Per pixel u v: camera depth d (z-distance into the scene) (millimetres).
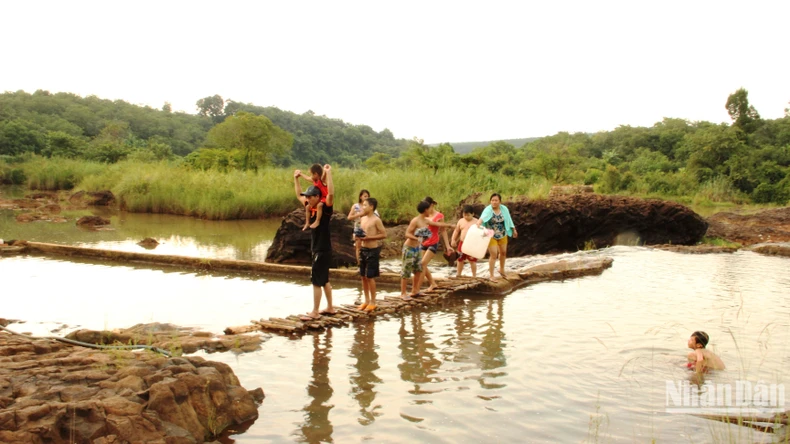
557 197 17719
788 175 38312
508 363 6391
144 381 4719
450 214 21000
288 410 5168
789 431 4574
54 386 4543
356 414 5070
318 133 134125
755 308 8922
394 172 25422
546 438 4574
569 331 7676
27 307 9141
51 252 14625
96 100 119438
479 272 12031
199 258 12930
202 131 117938
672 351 6754
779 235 19688
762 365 6234
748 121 56125
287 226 13828
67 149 58344
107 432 4043
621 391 5547
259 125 54969
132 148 62938
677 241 18141
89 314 8742
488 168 31891
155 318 8531
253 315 8773
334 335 7609
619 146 74500
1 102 87375
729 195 37938
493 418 4953
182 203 27172
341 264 13695
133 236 19188
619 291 10422
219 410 4820
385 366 6344
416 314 8773
